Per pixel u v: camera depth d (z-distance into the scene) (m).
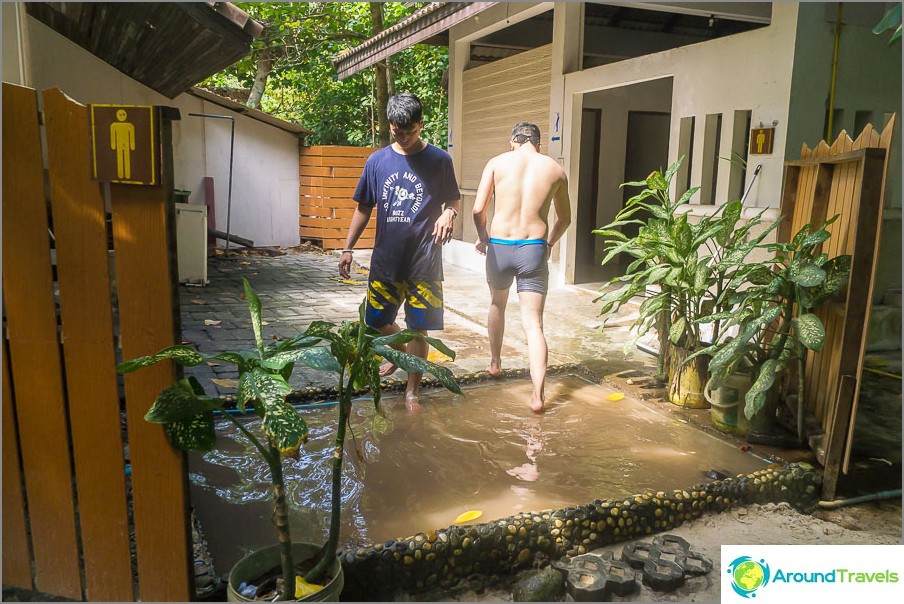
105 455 1.99
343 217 11.27
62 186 1.86
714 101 5.37
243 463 3.14
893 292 5.18
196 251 7.47
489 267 4.18
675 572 2.27
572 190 7.47
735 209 3.74
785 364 3.13
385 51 8.47
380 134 12.46
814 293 3.11
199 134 10.41
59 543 2.08
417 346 3.80
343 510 2.70
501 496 2.84
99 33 5.72
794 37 4.66
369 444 3.38
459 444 3.40
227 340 5.09
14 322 1.97
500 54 10.20
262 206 11.20
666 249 3.87
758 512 2.79
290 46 13.35
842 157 3.04
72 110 1.82
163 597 2.03
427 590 2.25
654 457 3.26
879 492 2.99
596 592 2.18
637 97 9.12
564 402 4.06
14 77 3.60
